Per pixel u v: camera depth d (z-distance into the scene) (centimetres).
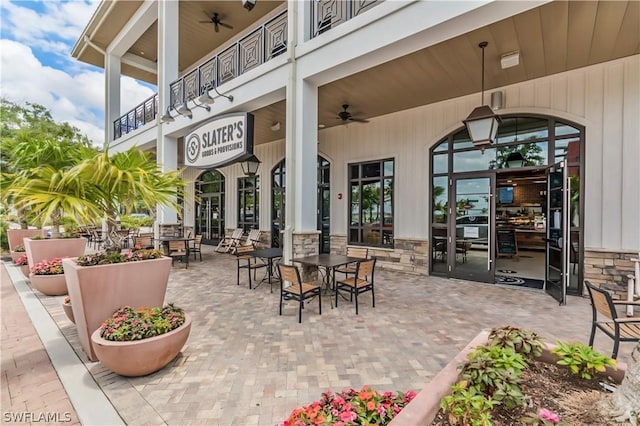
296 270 389
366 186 767
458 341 326
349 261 464
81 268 269
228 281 616
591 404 147
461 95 606
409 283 584
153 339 248
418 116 672
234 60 721
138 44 1107
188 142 752
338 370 267
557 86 512
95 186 286
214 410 214
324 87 571
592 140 482
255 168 809
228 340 331
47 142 377
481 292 520
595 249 475
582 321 379
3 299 498
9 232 862
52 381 255
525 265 787
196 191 1341
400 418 126
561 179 470
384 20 406
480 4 328
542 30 390
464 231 612
